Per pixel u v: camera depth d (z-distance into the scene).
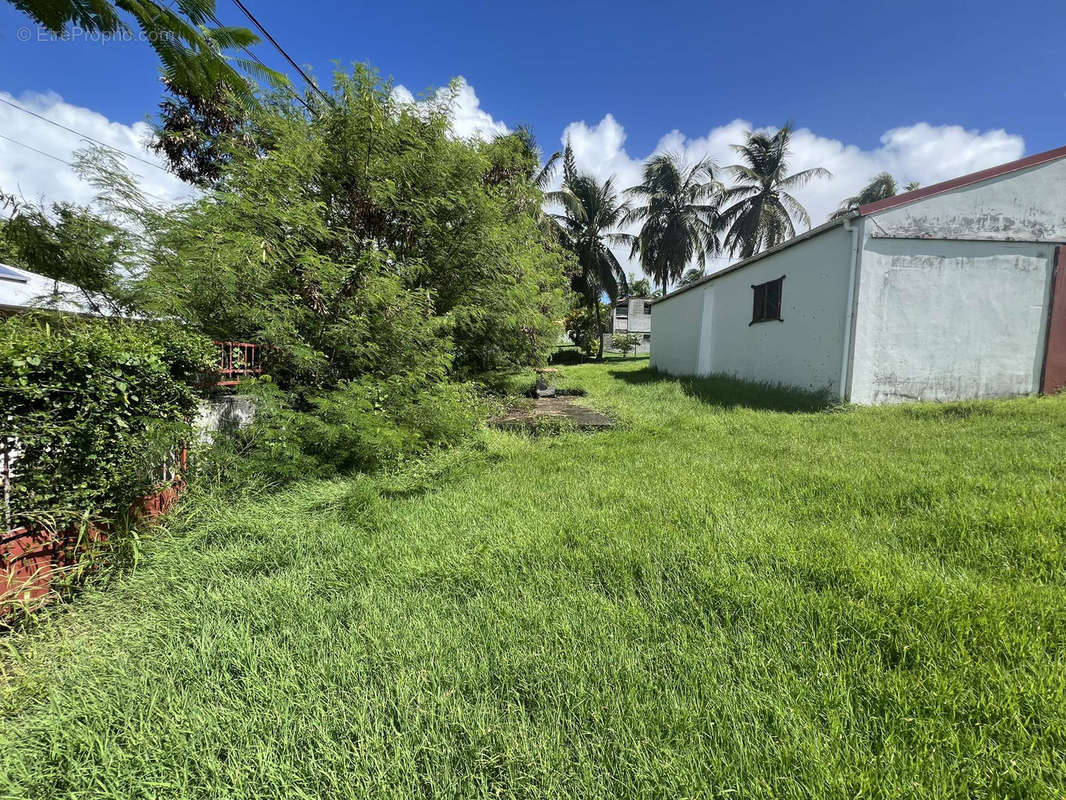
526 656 1.56
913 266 6.86
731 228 21.86
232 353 4.18
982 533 2.28
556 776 1.14
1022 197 6.86
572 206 20.03
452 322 5.99
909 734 1.21
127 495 2.57
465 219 6.99
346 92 5.94
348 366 5.26
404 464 4.21
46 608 2.02
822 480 3.26
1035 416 5.26
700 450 4.46
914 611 1.65
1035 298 6.97
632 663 1.50
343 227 5.88
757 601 1.79
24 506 2.02
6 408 1.94
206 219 4.77
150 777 1.18
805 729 1.22
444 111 6.71
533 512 2.90
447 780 1.14
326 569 2.28
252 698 1.43
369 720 1.32
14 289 5.04
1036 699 1.26
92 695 1.47
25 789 1.16
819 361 7.60
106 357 2.32
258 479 3.55
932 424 5.25
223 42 1.58
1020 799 1.03
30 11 1.28
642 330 32.12
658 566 2.12
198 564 2.37
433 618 1.81
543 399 9.44
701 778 1.11
